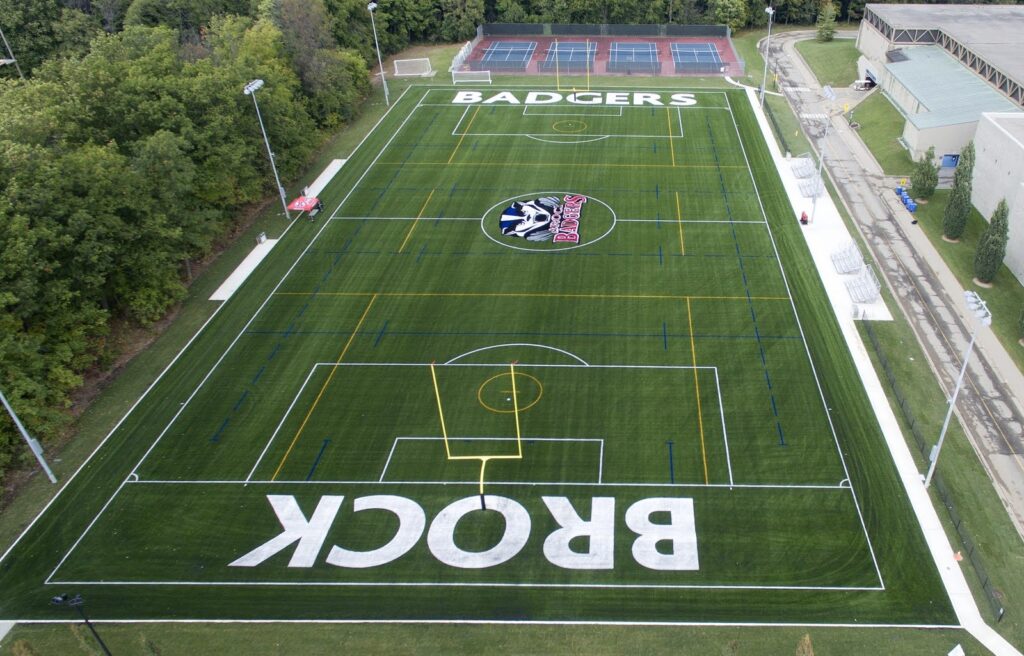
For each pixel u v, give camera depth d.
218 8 86.88
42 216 37.41
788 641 26.20
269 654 26.56
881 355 39.31
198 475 34.09
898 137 65.06
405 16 98.81
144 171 44.31
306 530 31.19
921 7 82.06
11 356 35.03
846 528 30.22
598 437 35.12
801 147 66.00
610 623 27.17
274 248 52.84
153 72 51.62
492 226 54.00
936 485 31.81
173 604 28.47
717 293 45.41
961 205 48.44
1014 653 25.52
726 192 57.84
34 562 30.39
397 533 30.91
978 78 64.31
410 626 27.36
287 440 35.78
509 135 70.06
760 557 29.27
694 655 25.89
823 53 90.75
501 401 37.53
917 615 26.86
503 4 105.69
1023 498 31.50
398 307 45.38
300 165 63.69
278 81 62.44
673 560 29.31
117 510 32.56
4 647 27.11
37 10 79.38
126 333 44.22
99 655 26.58
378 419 36.75
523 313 44.22
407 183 61.25
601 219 54.34
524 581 28.81
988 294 44.34
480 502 32.09
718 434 34.97
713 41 101.44
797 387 37.66
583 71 88.62
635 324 42.81
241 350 42.31
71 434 36.91
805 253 49.34
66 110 45.28
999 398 36.84
